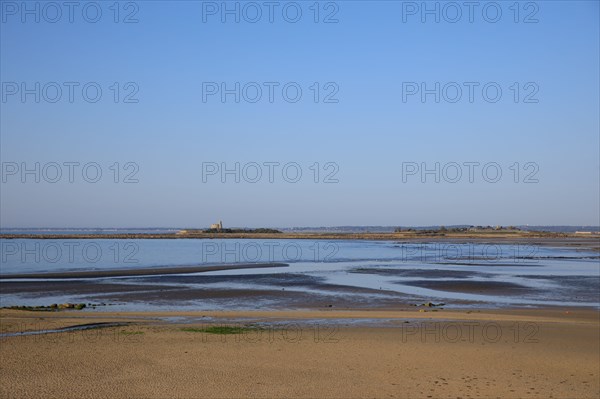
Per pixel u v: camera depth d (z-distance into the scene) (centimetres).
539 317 2464
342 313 2520
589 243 12238
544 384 1323
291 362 1509
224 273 4856
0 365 1431
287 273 4866
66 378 1324
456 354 1620
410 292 3494
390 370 1435
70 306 2775
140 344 1716
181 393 1227
